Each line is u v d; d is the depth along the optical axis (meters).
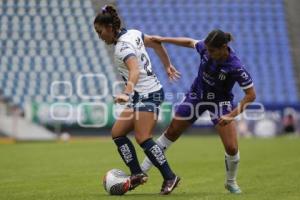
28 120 83.12
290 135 91.44
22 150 62.00
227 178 28.50
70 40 100.12
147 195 27.02
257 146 68.31
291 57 107.88
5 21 100.19
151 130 26.53
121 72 26.23
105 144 71.94
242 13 111.31
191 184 33.12
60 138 83.06
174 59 102.62
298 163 46.72
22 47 97.69
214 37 25.16
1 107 86.06
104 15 25.48
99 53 99.12
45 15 102.25
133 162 26.98
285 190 29.58
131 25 106.19
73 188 31.19
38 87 93.00
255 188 30.77
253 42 108.62
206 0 111.25
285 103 94.69
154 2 109.44
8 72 94.38
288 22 111.94
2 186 32.28
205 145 69.62
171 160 50.22
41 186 32.25
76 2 104.38
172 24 107.56
